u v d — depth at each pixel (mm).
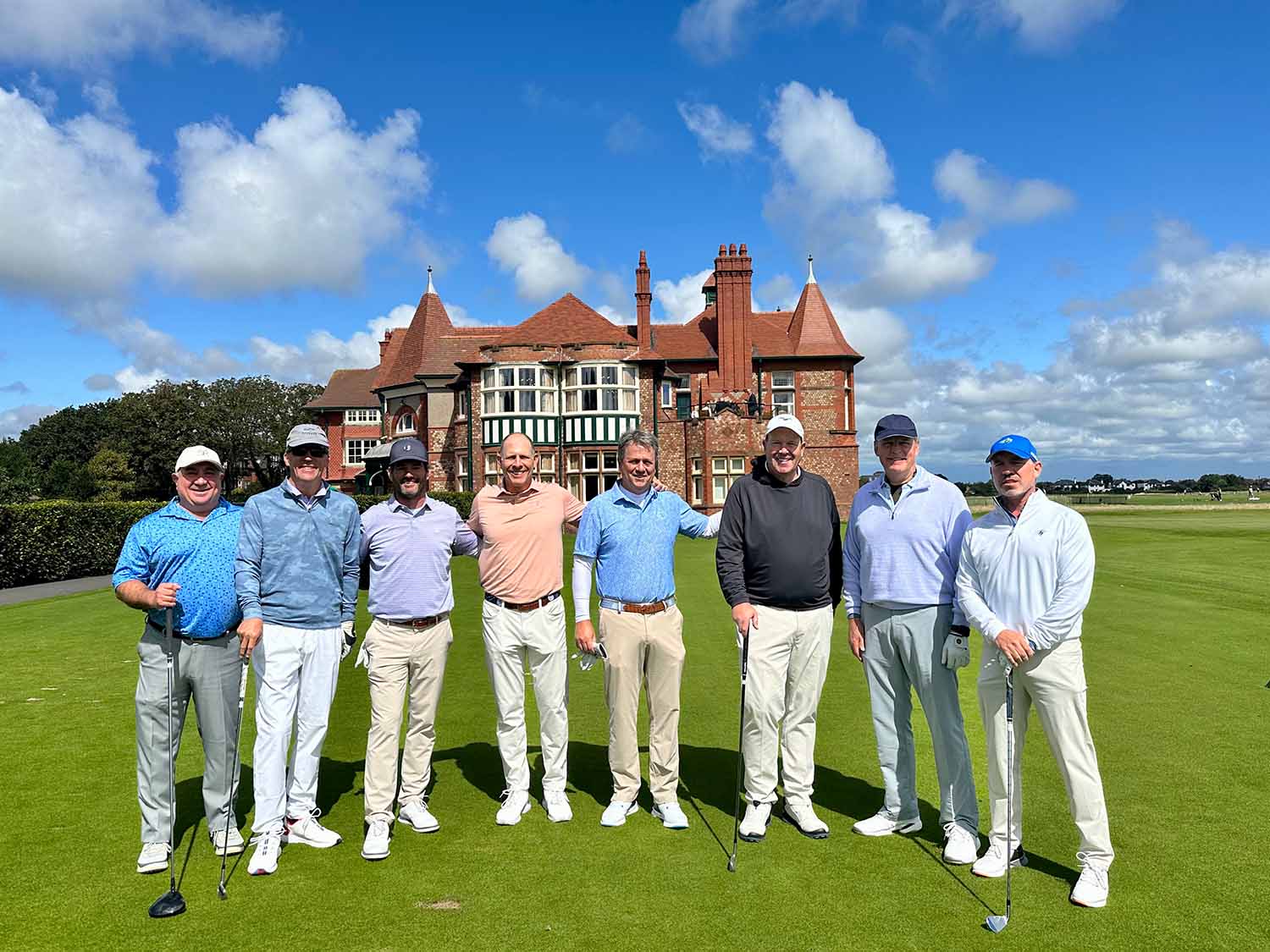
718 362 37469
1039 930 3416
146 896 3809
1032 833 4418
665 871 4035
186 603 4125
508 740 4805
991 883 3867
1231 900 3637
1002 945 3299
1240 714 6367
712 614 11164
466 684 7730
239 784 5348
